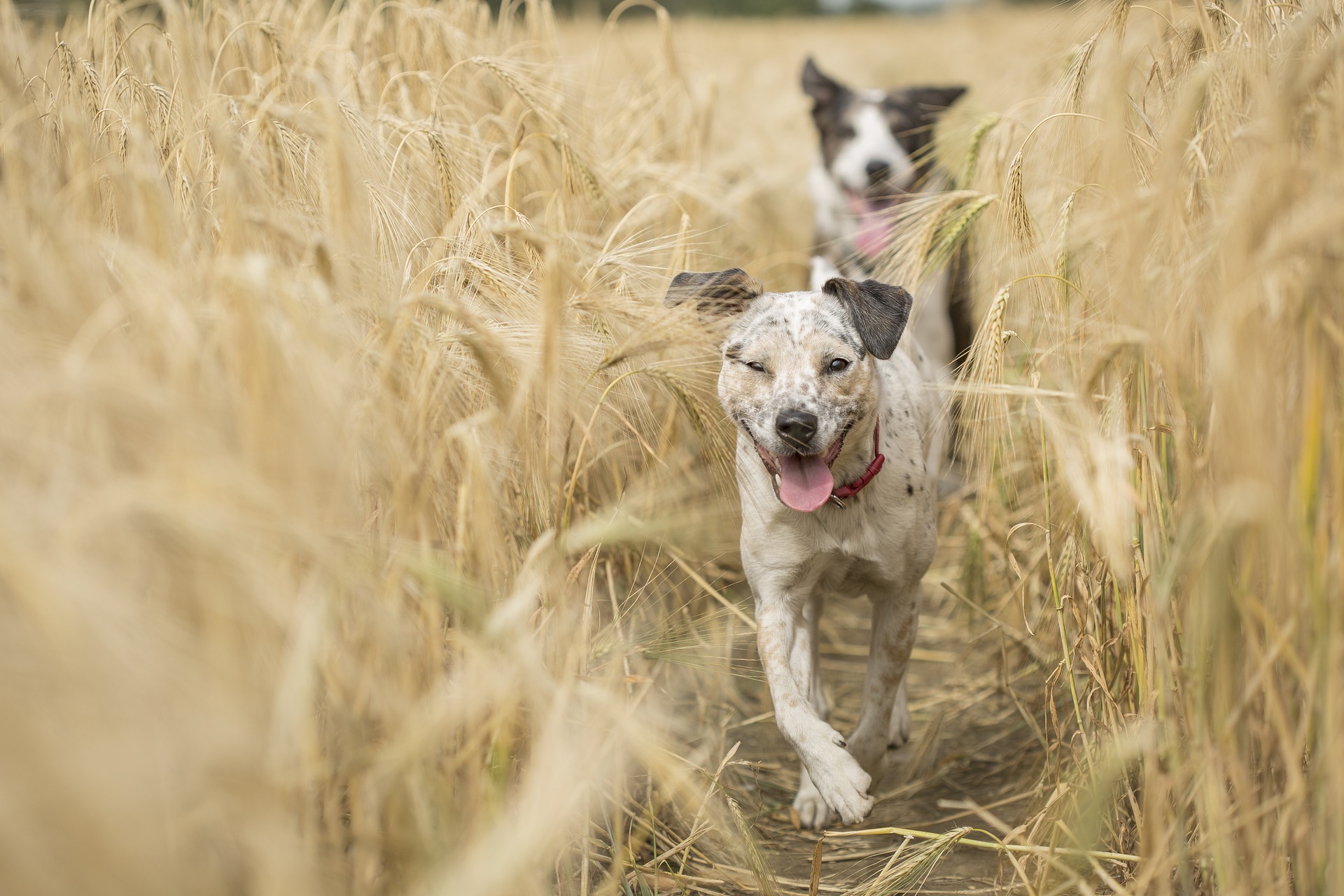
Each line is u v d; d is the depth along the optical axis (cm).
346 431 226
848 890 337
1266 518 210
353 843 234
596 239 436
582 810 286
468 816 250
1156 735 273
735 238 636
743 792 404
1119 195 262
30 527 171
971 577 495
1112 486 258
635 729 239
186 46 462
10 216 223
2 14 465
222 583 185
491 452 292
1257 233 210
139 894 162
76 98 364
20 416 183
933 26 2919
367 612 230
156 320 202
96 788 158
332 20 516
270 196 323
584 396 358
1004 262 419
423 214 383
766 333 384
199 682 175
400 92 465
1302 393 223
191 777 176
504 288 334
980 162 493
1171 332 256
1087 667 314
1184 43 331
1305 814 230
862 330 379
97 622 161
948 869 357
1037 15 1805
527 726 281
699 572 457
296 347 210
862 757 396
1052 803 316
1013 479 476
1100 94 348
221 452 190
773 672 369
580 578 347
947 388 368
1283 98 217
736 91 1148
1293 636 231
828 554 385
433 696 247
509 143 479
